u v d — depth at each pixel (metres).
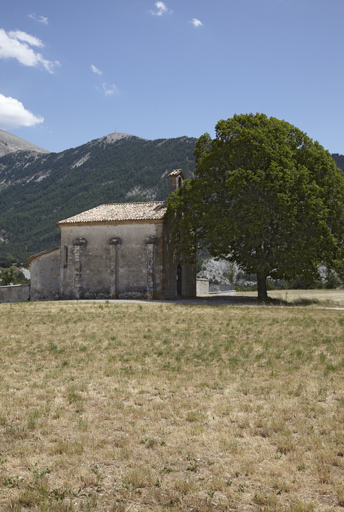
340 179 38.44
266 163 36.53
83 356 15.83
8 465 6.93
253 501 5.94
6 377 12.75
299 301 37.44
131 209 43.97
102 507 5.82
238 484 6.38
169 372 13.30
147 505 5.88
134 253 40.72
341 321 23.23
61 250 43.19
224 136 38.28
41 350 16.95
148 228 40.50
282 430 8.38
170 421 8.96
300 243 34.59
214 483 6.32
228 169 38.31
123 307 30.47
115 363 14.62
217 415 9.32
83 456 7.22
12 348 17.41
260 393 10.91
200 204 37.59
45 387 11.53
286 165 35.84
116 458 7.19
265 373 13.00
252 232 34.59
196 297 44.47
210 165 38.50
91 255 41.97
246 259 36.66
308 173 36.50
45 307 31.06
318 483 6.39
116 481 6.48
